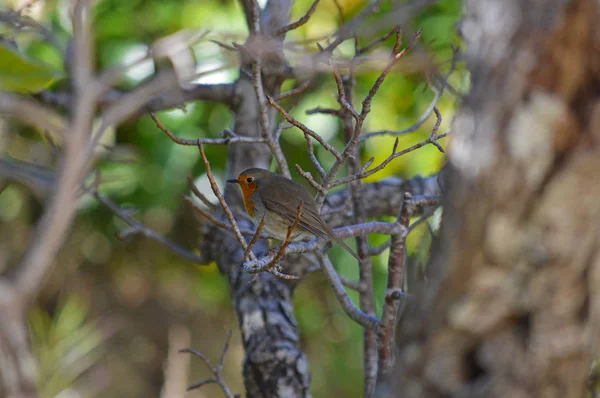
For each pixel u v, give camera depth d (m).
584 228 4.29
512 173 4.32
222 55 7.51
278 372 9.82
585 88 4.24
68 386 13.77
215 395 17.25
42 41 11.66
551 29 4.21
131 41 13.08
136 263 16.64
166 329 17.48
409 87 13.53
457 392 4.58
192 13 13.30
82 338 13.63
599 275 4.35
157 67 10.70
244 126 11.21
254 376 9.89
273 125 11.23
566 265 4.32
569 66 4.21
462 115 4.58
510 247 4.36
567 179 4.25
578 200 4.25
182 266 16.42
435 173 12.33
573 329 4.39
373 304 9.22
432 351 4.64
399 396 4.78
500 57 4.37
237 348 17.70
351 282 9.33
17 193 15.61
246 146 11.38
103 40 13.21
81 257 16.44
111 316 17.12
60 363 13.06
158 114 13.48
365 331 8.60
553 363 4.41
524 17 4.31
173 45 5.68
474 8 4.54
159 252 16.30
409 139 13.60
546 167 4.27
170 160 13.44
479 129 4.42
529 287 4.38
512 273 4.39
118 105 4.92
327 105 13.45
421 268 5.55
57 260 16.22
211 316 17.75
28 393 4.34
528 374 4.43
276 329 10.07
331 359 16.30
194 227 15.91
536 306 4.39
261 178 10.37
